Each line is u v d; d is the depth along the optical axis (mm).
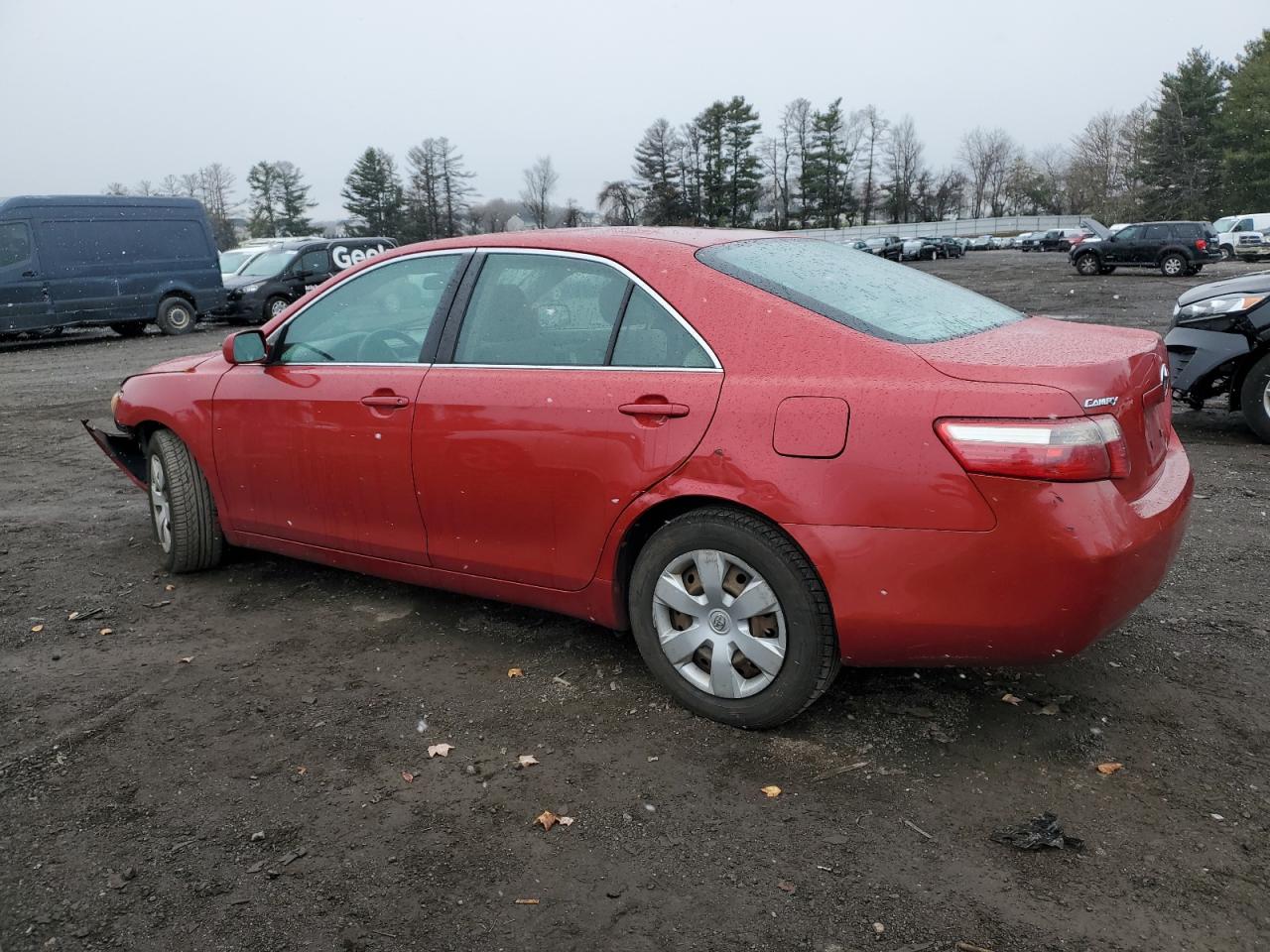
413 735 3055
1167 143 74062
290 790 2750
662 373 3021
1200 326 6941
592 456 3104
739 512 2879
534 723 3117
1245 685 3244
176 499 4406
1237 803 2596
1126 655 3490
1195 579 4230
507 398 3301
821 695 2963
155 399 4453
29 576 4617
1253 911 2197
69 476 6918
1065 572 2492
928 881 2324
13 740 3041
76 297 17609
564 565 3279
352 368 3797
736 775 2789
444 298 3602
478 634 3832
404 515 3643
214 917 2236
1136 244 28719
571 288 3305
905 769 2801
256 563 4750
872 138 101438
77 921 2223
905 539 2615
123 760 2918
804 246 3604
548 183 94312
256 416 4035
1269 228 37031
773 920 2203
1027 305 18859
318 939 2166
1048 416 2486
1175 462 3121
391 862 2432
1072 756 2846
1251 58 70500
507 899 2291
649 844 2488
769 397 2801
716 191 91875
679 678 3107
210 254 19406
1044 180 109000
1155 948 2096
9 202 16828
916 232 94500
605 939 2154
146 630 3938
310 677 3475
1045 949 2100
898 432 2613
